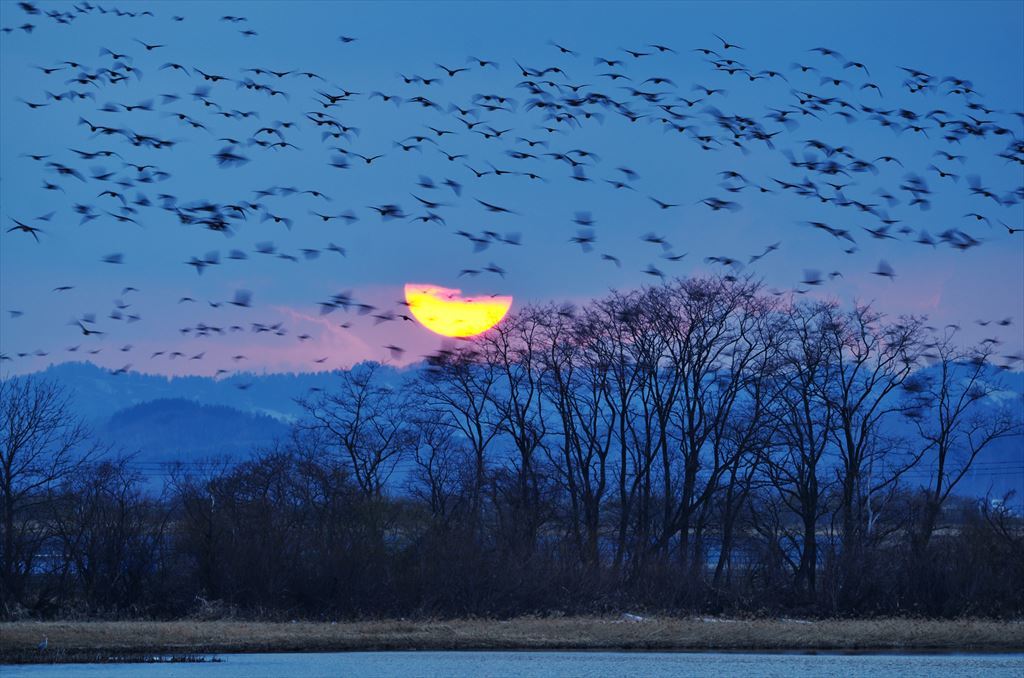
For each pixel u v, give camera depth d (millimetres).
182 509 54531
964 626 43688
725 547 57281
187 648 38062
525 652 38469
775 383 58406
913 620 46594
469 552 49906
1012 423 59500
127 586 50562
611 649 39219
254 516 52781
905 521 56812
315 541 50812
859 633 41719
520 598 48781
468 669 34938
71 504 53844
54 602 50438
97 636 39406
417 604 47969
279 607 48094
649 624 43750
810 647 39844
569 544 54281
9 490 53594
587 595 50219
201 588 49969
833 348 58281
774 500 59812
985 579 48844
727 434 59469
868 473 58250
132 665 35031
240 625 43375
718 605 51156
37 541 52562
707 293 58812
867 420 57969
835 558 51344
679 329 58938
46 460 55875
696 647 39688
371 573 48969
